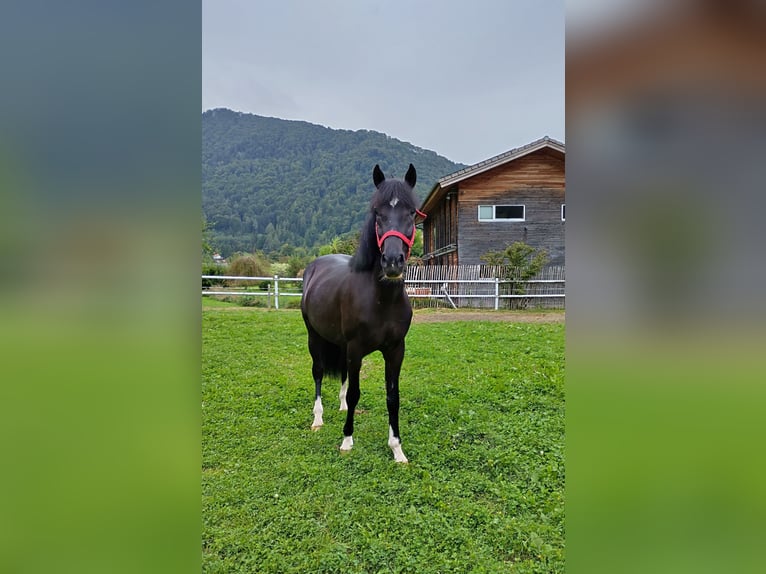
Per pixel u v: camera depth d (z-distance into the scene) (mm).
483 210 10500
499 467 2426
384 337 2518
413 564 1719
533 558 1750
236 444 2787
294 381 4172
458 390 3744
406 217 2301
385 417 3213
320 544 1842
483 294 10312
